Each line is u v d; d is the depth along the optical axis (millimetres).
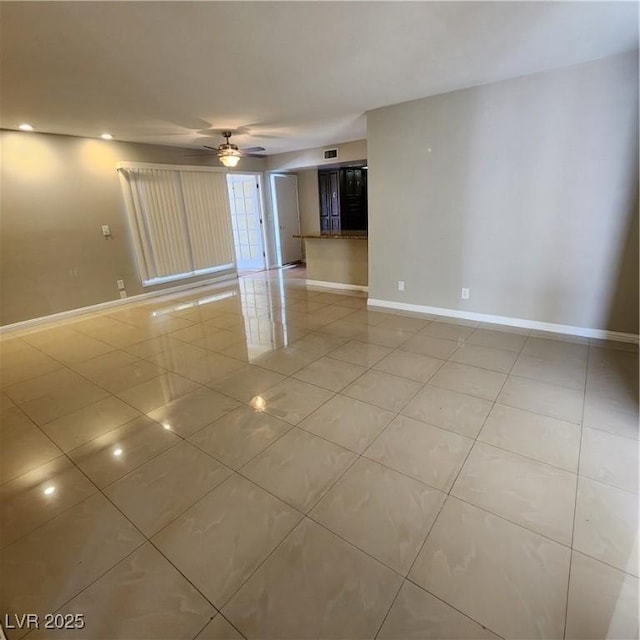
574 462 1917
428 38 2428
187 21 2080
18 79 2785
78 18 1997
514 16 2189
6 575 1449
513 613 1251
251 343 3738
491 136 3543
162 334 4117
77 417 2521
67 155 4750
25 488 1897
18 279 4484
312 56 2627
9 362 3473
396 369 3027
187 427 2354
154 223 5766
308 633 1221
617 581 1335
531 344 3404
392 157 4180
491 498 1716
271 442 2172
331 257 6105
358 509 1687
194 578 1411
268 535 1575
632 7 2119
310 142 6160
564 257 3469
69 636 1236
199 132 4879
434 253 4207
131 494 1828
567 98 3131
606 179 3139
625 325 3338
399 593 1328
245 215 8062
